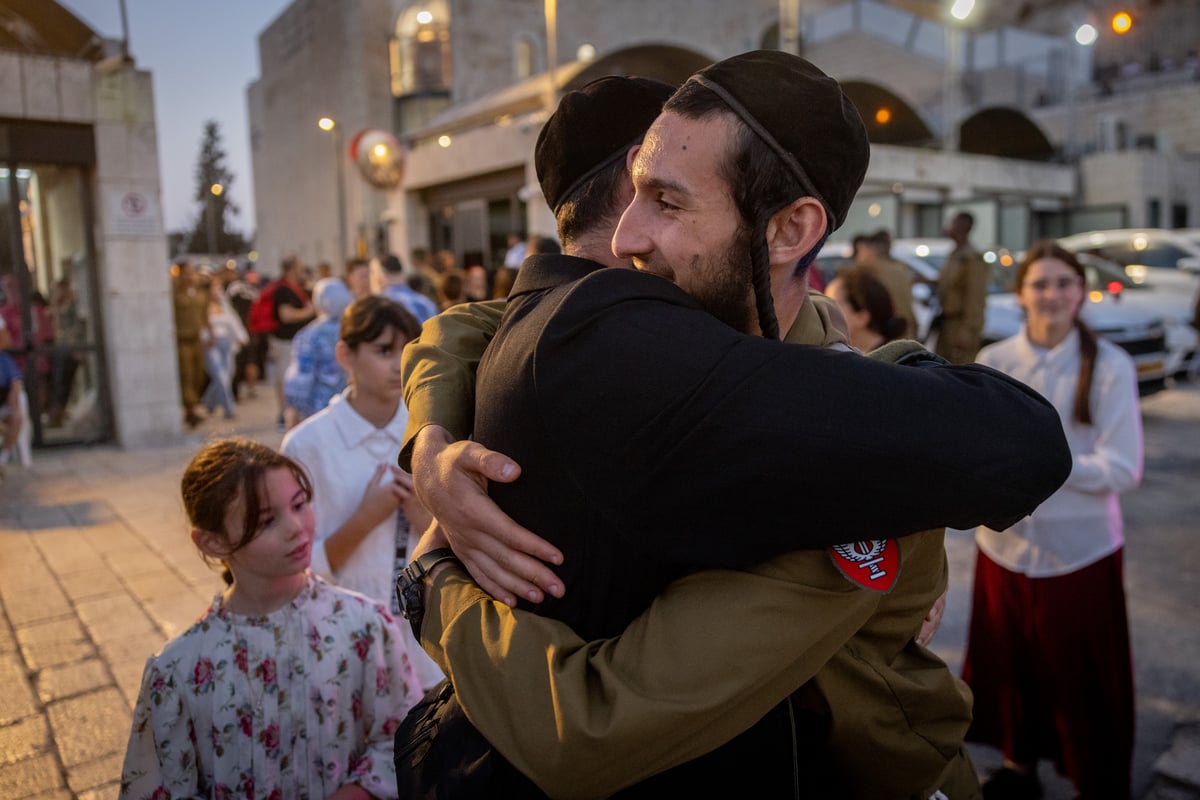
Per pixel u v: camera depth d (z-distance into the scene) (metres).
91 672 3.58
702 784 0.93
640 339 0.82
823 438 0.77
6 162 8.20
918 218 18.98
